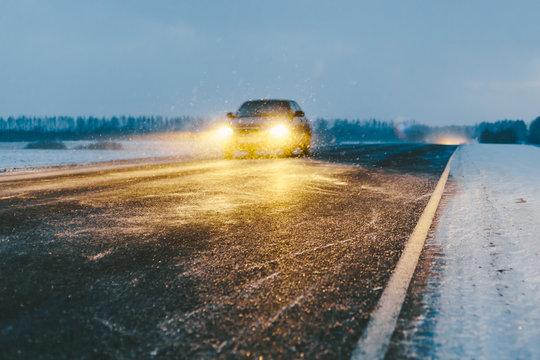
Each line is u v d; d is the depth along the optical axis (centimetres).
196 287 187
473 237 278
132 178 616
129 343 137
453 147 1811
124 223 317
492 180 579
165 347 135
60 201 414
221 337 141
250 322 153
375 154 1228
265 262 224
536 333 145
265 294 179
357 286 189
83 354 130
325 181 577
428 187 518
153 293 180
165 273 206
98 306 166
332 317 157
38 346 134
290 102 1131
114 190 492
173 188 508
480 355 131
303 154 1188
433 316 158
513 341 139
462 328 149
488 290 185
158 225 311
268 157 1105
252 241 266
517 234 282
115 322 152
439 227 308
